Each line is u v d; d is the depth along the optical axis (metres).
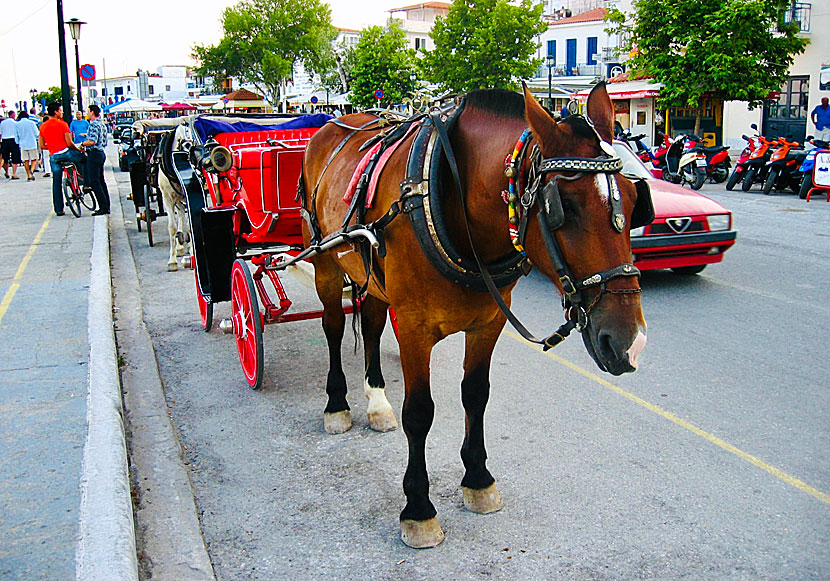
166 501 4.17
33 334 6.95
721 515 3.90
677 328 7.21
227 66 63.06
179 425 5.29
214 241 6.17
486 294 3.49
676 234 8.45
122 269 10.48
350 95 35.72
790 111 28.58
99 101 71.06
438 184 3.37
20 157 23.61
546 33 49.59
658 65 23.30
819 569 3.43
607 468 4.45
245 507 4.15
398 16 71.06
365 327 5.18
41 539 3.55
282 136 7.21
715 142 29.89
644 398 5.52
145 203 12.16
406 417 3.68
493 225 3.26
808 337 6.83
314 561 3.62
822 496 4.07
